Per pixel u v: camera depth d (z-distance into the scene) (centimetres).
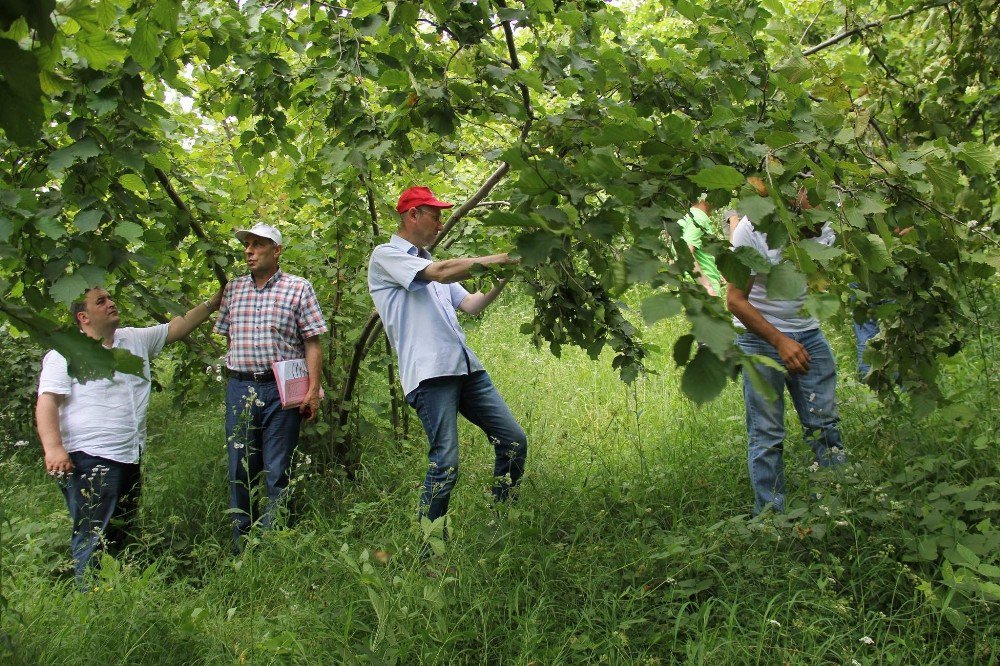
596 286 286
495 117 305
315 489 445
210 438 568
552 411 543
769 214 189
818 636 273
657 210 190
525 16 271
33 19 119
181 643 290
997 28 370
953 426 388
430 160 364
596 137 217
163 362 778
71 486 377
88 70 250
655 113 301
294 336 432
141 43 236
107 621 295
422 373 368
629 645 271
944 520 305
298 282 436
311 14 343
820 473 337
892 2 372
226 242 462
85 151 243
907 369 333
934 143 270
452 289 403
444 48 294
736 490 397
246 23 330
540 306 291
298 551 350
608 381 608
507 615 299
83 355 158
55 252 233
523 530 335
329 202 484
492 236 451
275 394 426
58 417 374
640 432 488
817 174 206
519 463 389
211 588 344
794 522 324
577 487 399
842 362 563
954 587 260
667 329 712
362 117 355
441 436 370
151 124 288
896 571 293
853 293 302
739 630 280
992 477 337
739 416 494
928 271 300
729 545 319
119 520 381
